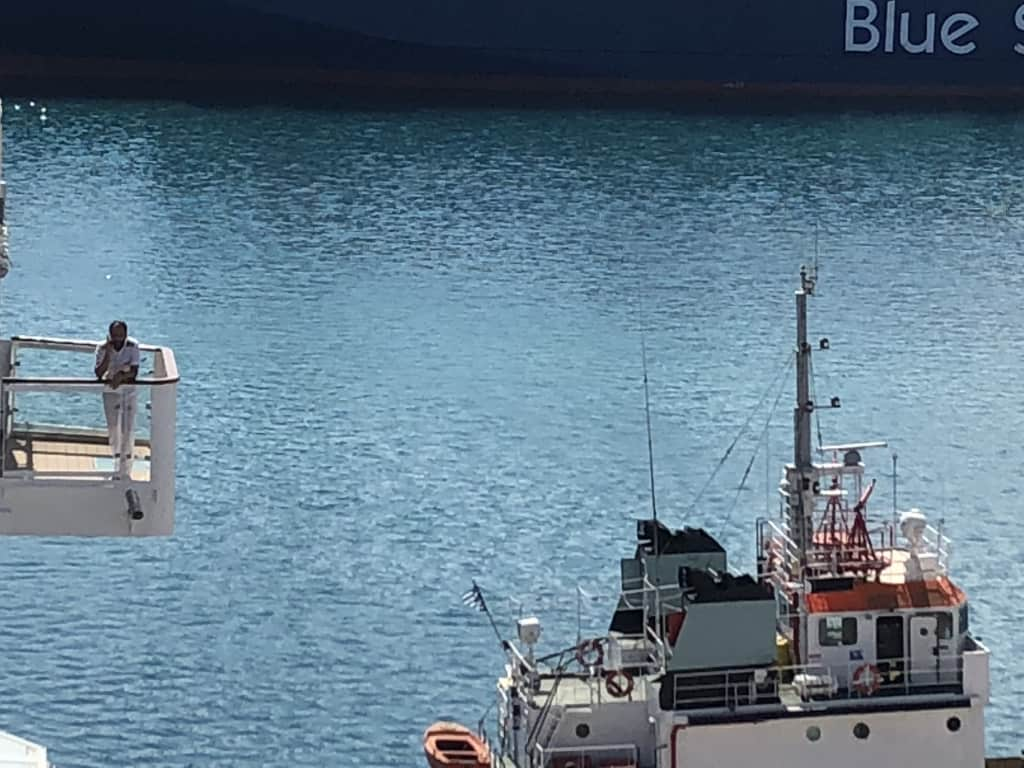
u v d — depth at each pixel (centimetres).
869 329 9225
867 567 4128
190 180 11969
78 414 3014
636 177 12300
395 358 8638
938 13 14600
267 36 14088
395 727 5178
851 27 14562
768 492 6900
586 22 14350
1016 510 6781
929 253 10769
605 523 6619
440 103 14062
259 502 6769
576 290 9925
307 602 5925
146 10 13950
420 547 6375
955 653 4072
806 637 4062
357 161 12469
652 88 14488
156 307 9519
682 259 10581
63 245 10600
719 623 4003
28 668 5453
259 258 10431
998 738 5075
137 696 5306
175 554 6228
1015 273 10338
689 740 4000
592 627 5741
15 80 14025
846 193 12050
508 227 11138
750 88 14562
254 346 8825
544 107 14038
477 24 14238
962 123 14000
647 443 7431
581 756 4088
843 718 4006
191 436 7475
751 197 11919
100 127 13062
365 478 7038
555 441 7475
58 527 2350
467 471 7125
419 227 11100
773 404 7962
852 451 4219
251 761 5006
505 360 8631
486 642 5650
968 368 8600
